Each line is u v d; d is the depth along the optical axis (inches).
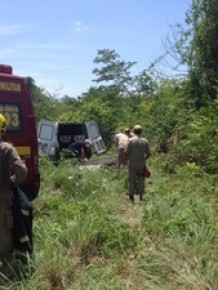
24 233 211.6
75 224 243.0
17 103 317.1
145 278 205.3
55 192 413.1
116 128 1046.4
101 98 1390.3
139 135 407.5
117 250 233.5
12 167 209.0
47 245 224.7
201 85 644.7
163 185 434.9
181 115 633.0
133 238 241.6
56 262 205.8
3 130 215.8
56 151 702.5
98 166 582.9
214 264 203.6
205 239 229.5
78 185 422.0
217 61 644.7
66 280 201.8
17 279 201.2
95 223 250.7
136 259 223.8
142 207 332.5
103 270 209.9
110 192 419.5
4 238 210.4
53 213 307.9
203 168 486.6
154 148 651.5
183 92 665.0
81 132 768.3
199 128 537.3
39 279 198.4
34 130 323.3
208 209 281.9
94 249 232.1
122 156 537.6
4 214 209.2
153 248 235.0
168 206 292.7
